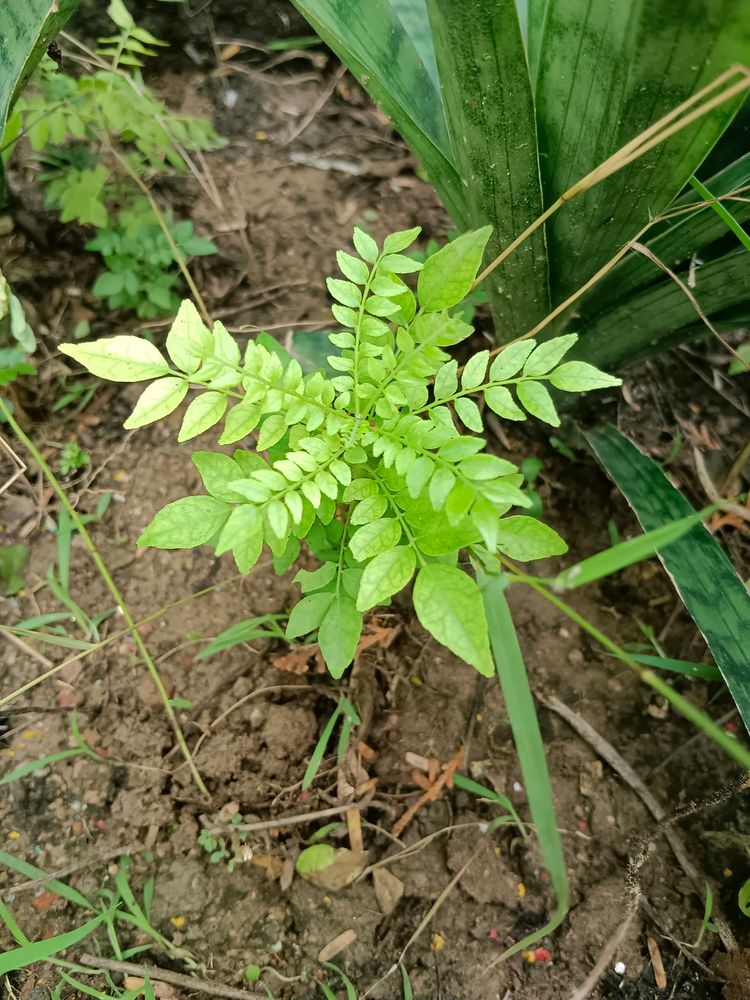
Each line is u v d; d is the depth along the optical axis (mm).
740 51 268
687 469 566
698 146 316
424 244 640
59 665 465
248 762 480
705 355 606
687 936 440
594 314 454
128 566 530
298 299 622
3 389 528
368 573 271
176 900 443
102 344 281
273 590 524
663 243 383
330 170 659
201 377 289
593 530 552
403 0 394
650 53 282
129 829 461
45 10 331
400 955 435
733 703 497
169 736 485
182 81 670
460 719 497
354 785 474
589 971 432
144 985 408
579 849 465
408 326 325
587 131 337
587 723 498
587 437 499
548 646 521
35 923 437
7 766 474
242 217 636
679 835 466
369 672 502
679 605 525
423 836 463
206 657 504
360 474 346
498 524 273
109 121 534
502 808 472
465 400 303
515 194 366
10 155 581
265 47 683
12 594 519
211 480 322
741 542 540
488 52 298
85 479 553
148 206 575
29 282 587
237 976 427
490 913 448
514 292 437
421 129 378
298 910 445
